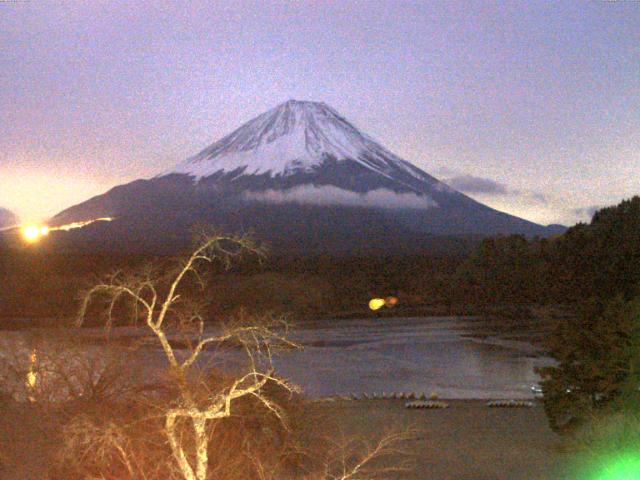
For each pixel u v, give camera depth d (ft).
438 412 121.49
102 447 49.29
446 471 81.76
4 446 63.16
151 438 53.42
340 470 78.02
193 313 53.83
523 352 222.89
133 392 69.51
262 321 52.65
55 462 58.39
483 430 106.22
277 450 72.43
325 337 270.05
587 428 93.25
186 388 42.63
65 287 345.10
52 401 72.13
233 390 43.27
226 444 64.49
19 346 79.30
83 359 75.87
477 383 168.35
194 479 41.63
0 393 73.51
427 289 431.02
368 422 110.42
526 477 81.00
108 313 44.45
